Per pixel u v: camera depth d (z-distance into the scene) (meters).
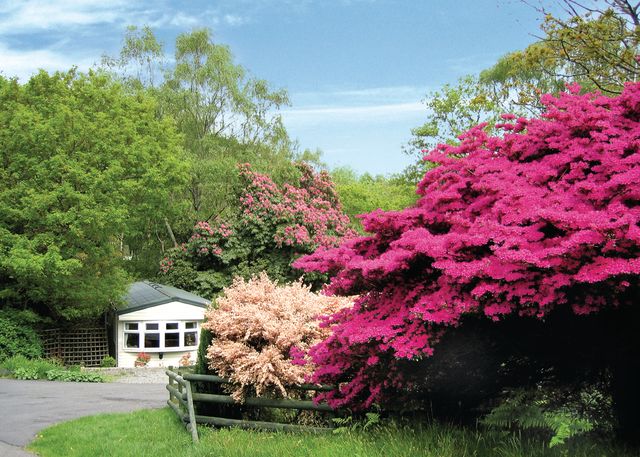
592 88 11.42
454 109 26.56
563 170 5.83
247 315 8.49
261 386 7.94
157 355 24.25
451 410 6.31
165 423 8.92
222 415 8.84
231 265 29.36
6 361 18.56
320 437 6.66
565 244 4.49
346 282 6.13
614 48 11.09
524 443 5.22
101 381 17.80
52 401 12.55
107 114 23.06
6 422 9.94
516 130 6.73
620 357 5.49
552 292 4.62
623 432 5.47
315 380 6.79
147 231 32.09
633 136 5.67
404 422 6.37
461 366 6.08
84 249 21.22
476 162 6.39
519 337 5.72
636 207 5.00
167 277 29.16
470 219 5.88
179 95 30.78
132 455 6.98
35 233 20.81
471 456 5.03
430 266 5.74
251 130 33.25
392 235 6.21
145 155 22.72
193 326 25.00
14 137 19.98
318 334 8.61
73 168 20.20
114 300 23.39
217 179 29.33
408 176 27.14
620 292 4.87
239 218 29.50
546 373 6.00
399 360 5.90
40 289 20.44
